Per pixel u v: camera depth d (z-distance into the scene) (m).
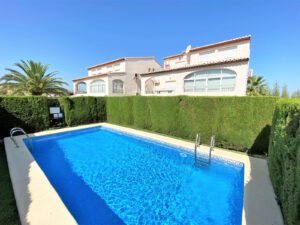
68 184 6.20
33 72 21.33
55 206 3.95
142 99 14.60
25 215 3.62
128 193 5.65
